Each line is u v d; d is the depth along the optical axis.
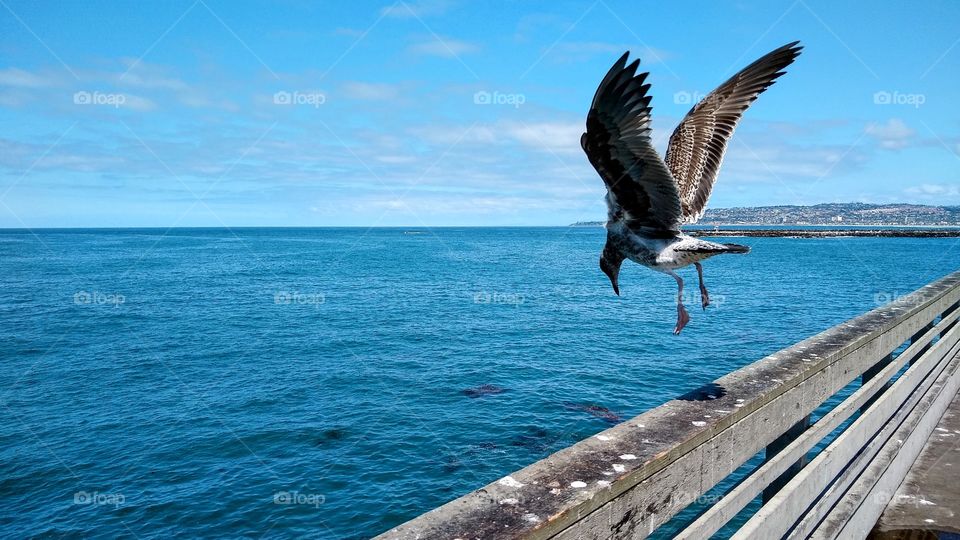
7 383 22.98
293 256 94.56
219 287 52.91
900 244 132.88
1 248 118.69
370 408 19.38
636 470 2.14
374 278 60.06
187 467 15.46
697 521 2.59
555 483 2.03
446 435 17.02
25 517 13.21
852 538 3.84
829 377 3.74
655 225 4.11
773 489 3.36
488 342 28.58
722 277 60.84
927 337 5.91
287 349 27.98
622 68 3.28
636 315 36.12
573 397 19.98
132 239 175.50
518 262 81.12
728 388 3.10
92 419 19.03
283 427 17.95
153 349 28.39
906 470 5.08
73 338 31.17
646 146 3.61
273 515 13.05
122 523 12.88
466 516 1.81
